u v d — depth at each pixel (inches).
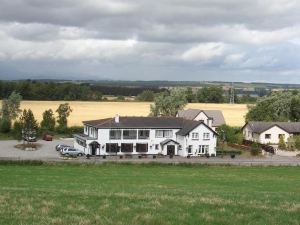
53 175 1974.7
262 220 772.6
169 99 4931.1
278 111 4928.6
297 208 878.4
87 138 3253.0
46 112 4534.9
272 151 3513.8
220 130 3922.2
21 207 822.5
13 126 4360.2
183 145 3331.7
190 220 760.3
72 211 802.2
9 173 2000.5
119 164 2503.7
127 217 768.9
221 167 2549.2
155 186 1595.7
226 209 847.7
